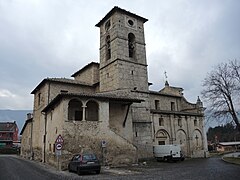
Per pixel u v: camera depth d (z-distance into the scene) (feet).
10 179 48.29
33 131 119.75
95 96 75.36
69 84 104.63
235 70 103.40
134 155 78.38
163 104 133.39
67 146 67.67
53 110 82.74
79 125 71.26
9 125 265.75
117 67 97.14
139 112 96.94
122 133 86.02
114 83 97.50
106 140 74.33
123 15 106.01
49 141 85.46
